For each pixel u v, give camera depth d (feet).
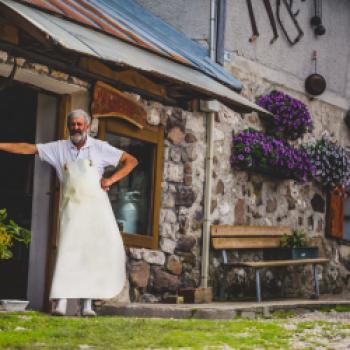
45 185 37.24
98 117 38.19
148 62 35.42
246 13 49.34
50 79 35.32
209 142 44.86
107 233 30.58
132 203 40.88
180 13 47.32
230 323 31.58
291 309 40.32
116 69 36.60
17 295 37.86
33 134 38.06
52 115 37.40
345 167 55.52
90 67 36.99
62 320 29.25
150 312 35.94
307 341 27.07
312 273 53.52
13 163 38.73
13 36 33.09
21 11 31.14
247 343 25.85
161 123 42.27
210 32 46.73
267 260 49.65
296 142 52.75
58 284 29.91
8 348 22.77
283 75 52.60
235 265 44.19
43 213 37.22
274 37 51.60
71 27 33.86
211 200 45.34
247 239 47.11
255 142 47.57
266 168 48.44
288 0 52.95
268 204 50.19
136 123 40.24
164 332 27.35
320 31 55.16
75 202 30.37
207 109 44.32
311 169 52.16
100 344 24.13
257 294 43.86
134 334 26.37
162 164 42.45
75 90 36.86
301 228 53.26
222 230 45.21
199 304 39.50
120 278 30.78
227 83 43.88
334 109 57.72
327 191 55.93
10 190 38.63
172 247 42.78
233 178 47.19
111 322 29.17
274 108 50.16
